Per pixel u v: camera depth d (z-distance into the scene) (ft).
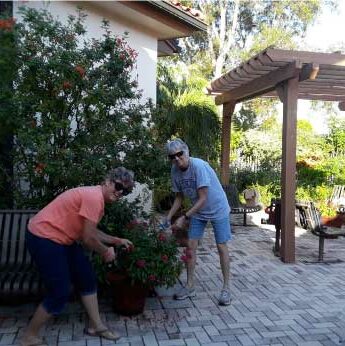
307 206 22.25
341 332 12.35
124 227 14.14
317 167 38.70
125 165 15.67
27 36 14.49
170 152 13.91
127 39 22.35
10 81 14.60
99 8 20.71
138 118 16.47
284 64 20.42
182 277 17.49
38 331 11.16
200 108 35.27
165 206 29.07
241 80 25.26
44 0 17.80
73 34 15.37
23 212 13.88
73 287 12.28
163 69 37.65
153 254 12.69
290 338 11.89
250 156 43.29
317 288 16.37
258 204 30.35
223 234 14.53
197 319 13.10
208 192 14.33
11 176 15.76
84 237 10.34
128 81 16.97
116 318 12.99
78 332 11.91
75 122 15.78
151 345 11.30
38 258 10.44
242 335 12.03
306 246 24.25
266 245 24.07
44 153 13.91
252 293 15.66
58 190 15.37
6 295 11.74
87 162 14.43
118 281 12.73
